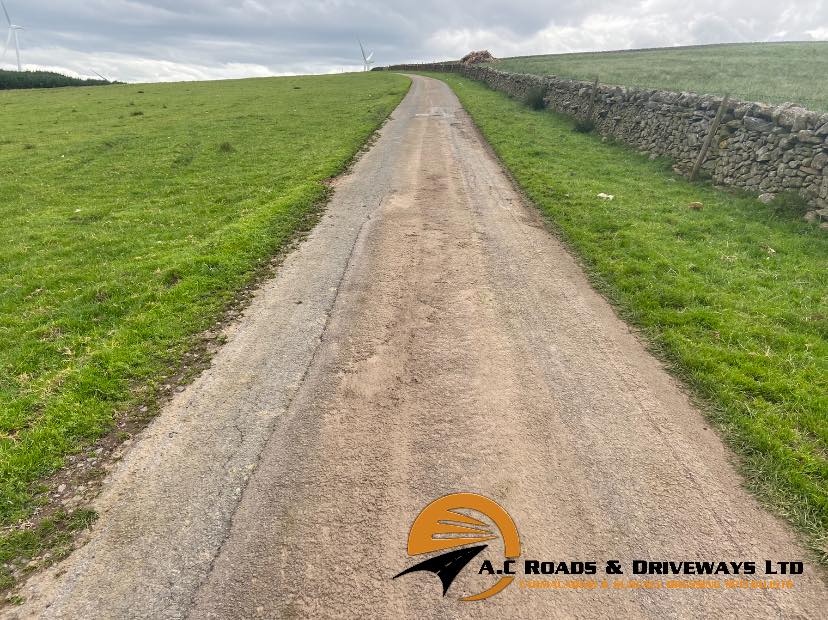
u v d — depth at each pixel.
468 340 6.95
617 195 13.76
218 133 25.94
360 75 65.62
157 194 16.44
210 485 4.64
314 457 4.92
